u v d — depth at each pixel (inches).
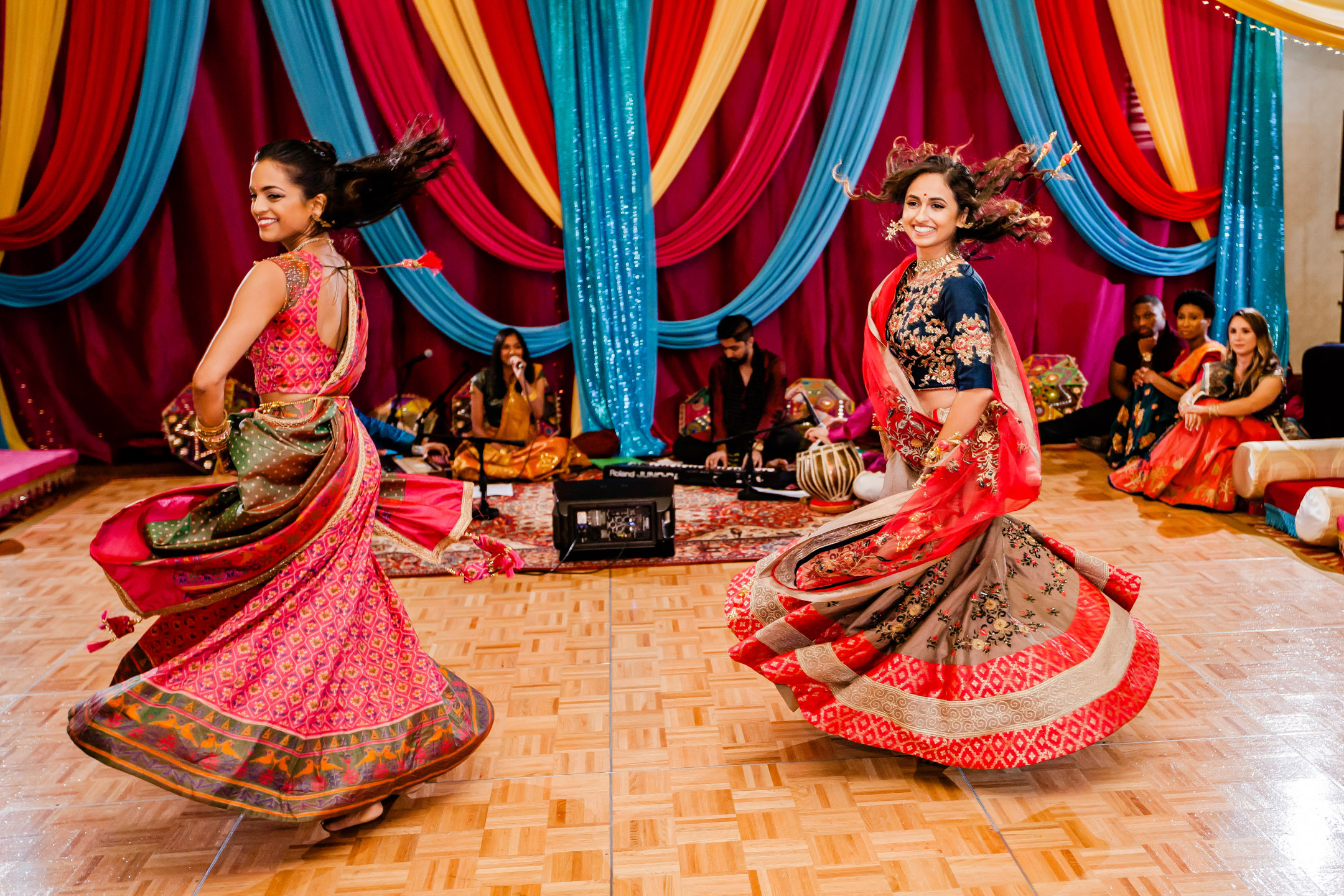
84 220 224.1
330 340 91.7
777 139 227.0
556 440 217.0
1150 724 110.2
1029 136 233.0
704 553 167.8
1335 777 99.4
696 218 229.6
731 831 93.5
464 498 100.9
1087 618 100.2
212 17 217.5
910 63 231.8
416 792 100.7
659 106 225.5
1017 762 94.2
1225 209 240.1
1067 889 84.3
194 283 227.0
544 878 87.6
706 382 241.3
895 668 98.0
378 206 97.0
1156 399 201.8
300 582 88.2
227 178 223.0
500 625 141.3
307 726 86.3
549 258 230.5
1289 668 122.3
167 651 92.4
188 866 90.3
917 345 99.0
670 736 111.0
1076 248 242.5
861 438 229.8
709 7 221.6
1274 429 185.3
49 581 161.8
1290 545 165.8
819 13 221.8
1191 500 187.3
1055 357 243.8
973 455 96.7
